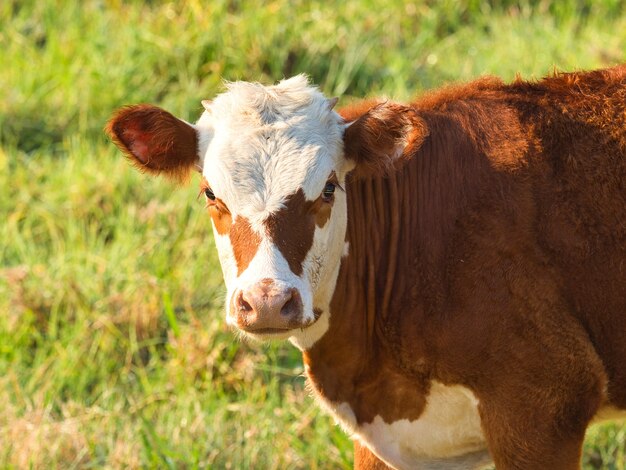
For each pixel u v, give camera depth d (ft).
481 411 21.43
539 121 21.57
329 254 21.06
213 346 30.73
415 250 21.54
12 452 27.45
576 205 20.93
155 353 30.94
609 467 27.68
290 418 28.86
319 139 20.66
